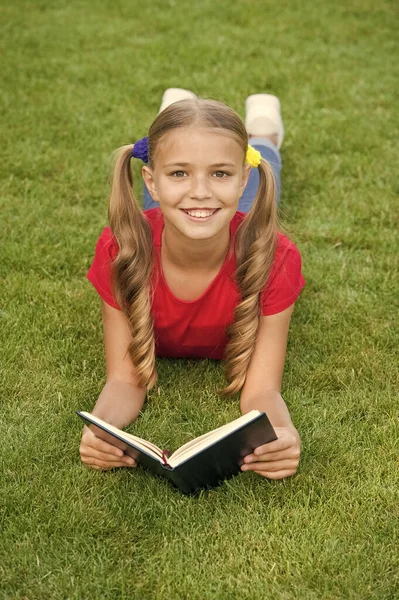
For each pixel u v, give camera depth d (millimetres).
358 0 7062
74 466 2385
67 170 4203
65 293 3234
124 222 2469
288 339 3008
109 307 2570
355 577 2029
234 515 2240
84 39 6062
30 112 4816
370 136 4637
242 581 2041
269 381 2529
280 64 5672
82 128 4645
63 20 6441
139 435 2531
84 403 2686
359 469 2400
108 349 2613
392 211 3887
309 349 2963
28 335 2979
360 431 2547
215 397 2717
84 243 3592
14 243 3547
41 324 3051
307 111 4957
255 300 2479
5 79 5273
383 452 2465
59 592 2006
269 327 2541
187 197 2188
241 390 2662
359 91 5270
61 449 2465
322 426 2574
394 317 3139
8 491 2295
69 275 3393
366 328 3072
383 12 6805
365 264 3502
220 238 2369
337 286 3338
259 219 2465
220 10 6762
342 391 2746
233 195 2219
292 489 2320
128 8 6758
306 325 3086
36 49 5816
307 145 4496
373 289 3312
